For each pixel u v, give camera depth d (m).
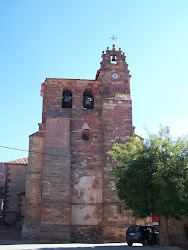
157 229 28.03
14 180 45.25
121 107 35.69
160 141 25.41
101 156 34.56
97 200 33.00
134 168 24.91
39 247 23.17
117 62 38.06
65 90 37.22
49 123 34.16
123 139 34.56
